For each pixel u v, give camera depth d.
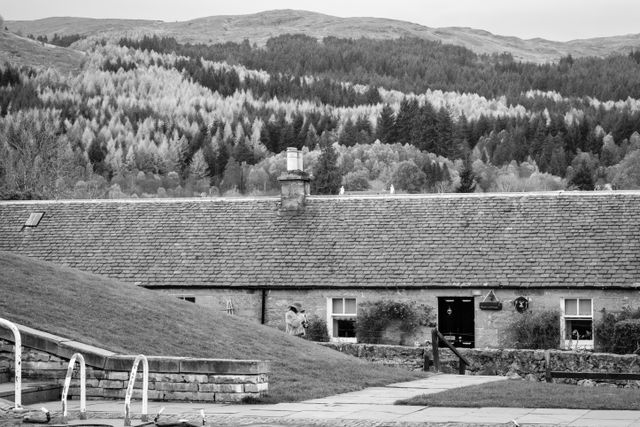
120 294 27.06
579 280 39.09
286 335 29.16
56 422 16.33
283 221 45.25
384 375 24.97
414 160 185.00
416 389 22.58
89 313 24.39
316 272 41.88
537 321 38.94
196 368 20.06
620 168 168.50
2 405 17.31
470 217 43.62
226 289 42.06
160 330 24.72
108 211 47.50
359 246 43.00
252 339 26.69
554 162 189.50
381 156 186.12
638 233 41.09
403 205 44.94
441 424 16.36
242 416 17.69
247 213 46.09
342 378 23.73
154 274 43.03
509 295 39.56
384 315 40.34
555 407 18.72
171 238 45.19
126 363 20.34
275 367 24.03
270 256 43.22
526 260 40.56
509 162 194.25
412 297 40.41
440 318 40.31
